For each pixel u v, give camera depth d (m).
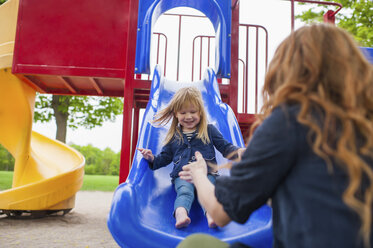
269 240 1.41
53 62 3.95
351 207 0.58
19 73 3.93
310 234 0.60
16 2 4.34
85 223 4.06
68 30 4.01
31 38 3.98
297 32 0.83
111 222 1.43
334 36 0.76
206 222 1.86
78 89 5.11
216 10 3.97
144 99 4.64
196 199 2.08
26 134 5.03
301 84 0.71
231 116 2.95
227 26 3.90
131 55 3.70
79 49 3.98
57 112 11.45
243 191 0.70
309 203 0.62
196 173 1.07
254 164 0.68
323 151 0.62
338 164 0.61
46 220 4.18
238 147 2.29
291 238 0.64
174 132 2.48
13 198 4.20
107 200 6.94
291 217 0.65
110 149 32.28
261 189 0.68
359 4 9.16
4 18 4.32
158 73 3.66
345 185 0.60
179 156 2.30
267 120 0.71
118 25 4.04
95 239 3.08
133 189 1.76
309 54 0.74
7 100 4.77
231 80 3.91
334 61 0.71
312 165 0.63
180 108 2.45
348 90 0.66
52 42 3.99
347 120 0.63
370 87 0.69
